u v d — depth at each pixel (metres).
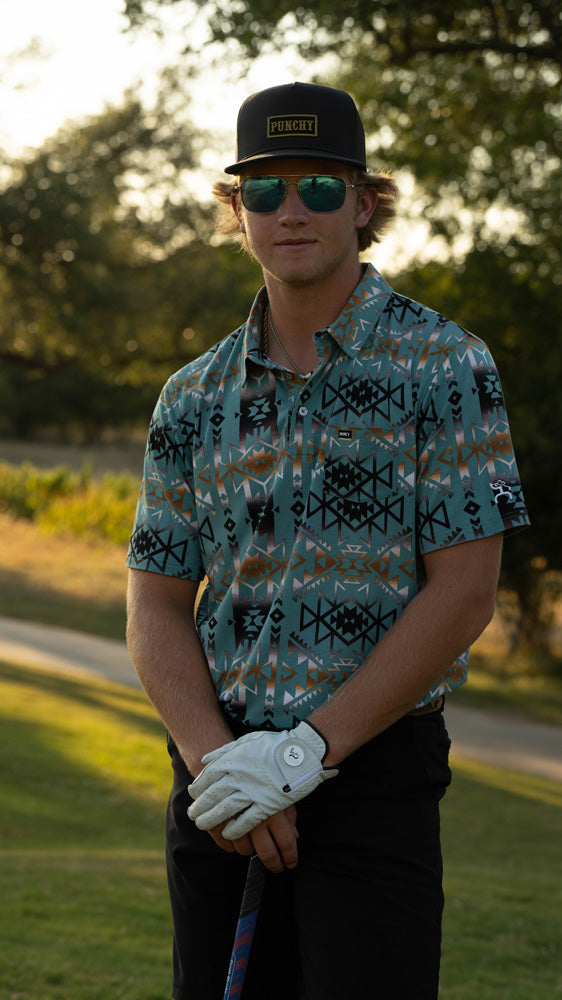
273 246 1.81
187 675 1.83
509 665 16.52
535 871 6.80
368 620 1.74
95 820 7.24
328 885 1.72
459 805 8.97
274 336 1.88
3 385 52.06
